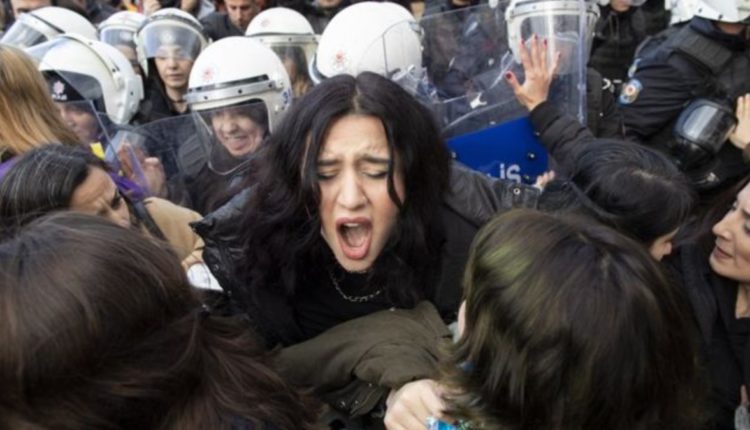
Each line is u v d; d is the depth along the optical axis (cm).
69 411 70
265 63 212
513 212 97
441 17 224
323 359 125
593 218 121
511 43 204
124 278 73
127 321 72
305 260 131
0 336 68
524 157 204
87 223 79
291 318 136
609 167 129
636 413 85
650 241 126
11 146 150
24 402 69
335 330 128
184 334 79
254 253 130
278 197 126
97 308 70
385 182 121
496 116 204
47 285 70
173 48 284
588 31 214
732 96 229
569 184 136
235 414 83
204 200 199
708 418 130
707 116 216
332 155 119
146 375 73
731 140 218
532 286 85
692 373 92
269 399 88
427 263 133
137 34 295
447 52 223
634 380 83
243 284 135
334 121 118
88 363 70
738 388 139
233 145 207
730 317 138
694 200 129
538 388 84
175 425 77
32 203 116
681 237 146
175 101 292
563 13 195
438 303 139
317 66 229
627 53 357
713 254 138
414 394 104
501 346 87
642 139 239
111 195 125
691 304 138
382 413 123
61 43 236
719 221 141
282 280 132
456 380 93
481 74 215
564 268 85
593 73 237
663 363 85
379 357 118
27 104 155
